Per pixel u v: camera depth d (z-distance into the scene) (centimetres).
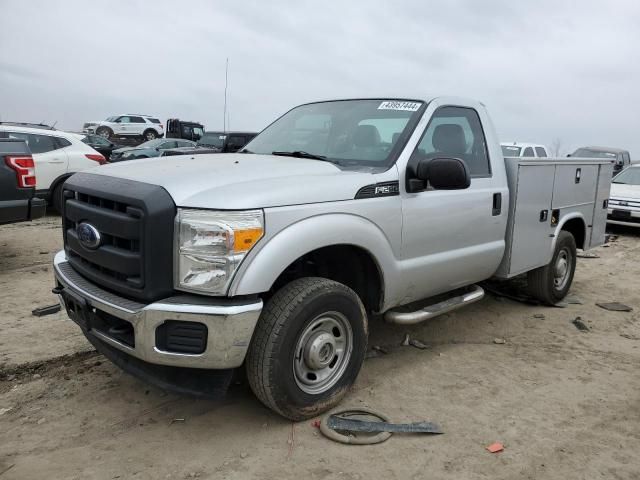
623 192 1189
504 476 296
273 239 305
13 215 642
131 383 389
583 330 536
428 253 412
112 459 301
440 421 351
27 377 397
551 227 557
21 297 579
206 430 332
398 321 404
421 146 407
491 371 431
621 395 396
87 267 340
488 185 463
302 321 321
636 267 855
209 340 291
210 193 300
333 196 338
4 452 305
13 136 1047
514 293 642
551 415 363
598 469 305
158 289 295
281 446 317
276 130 484
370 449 316
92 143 2116
